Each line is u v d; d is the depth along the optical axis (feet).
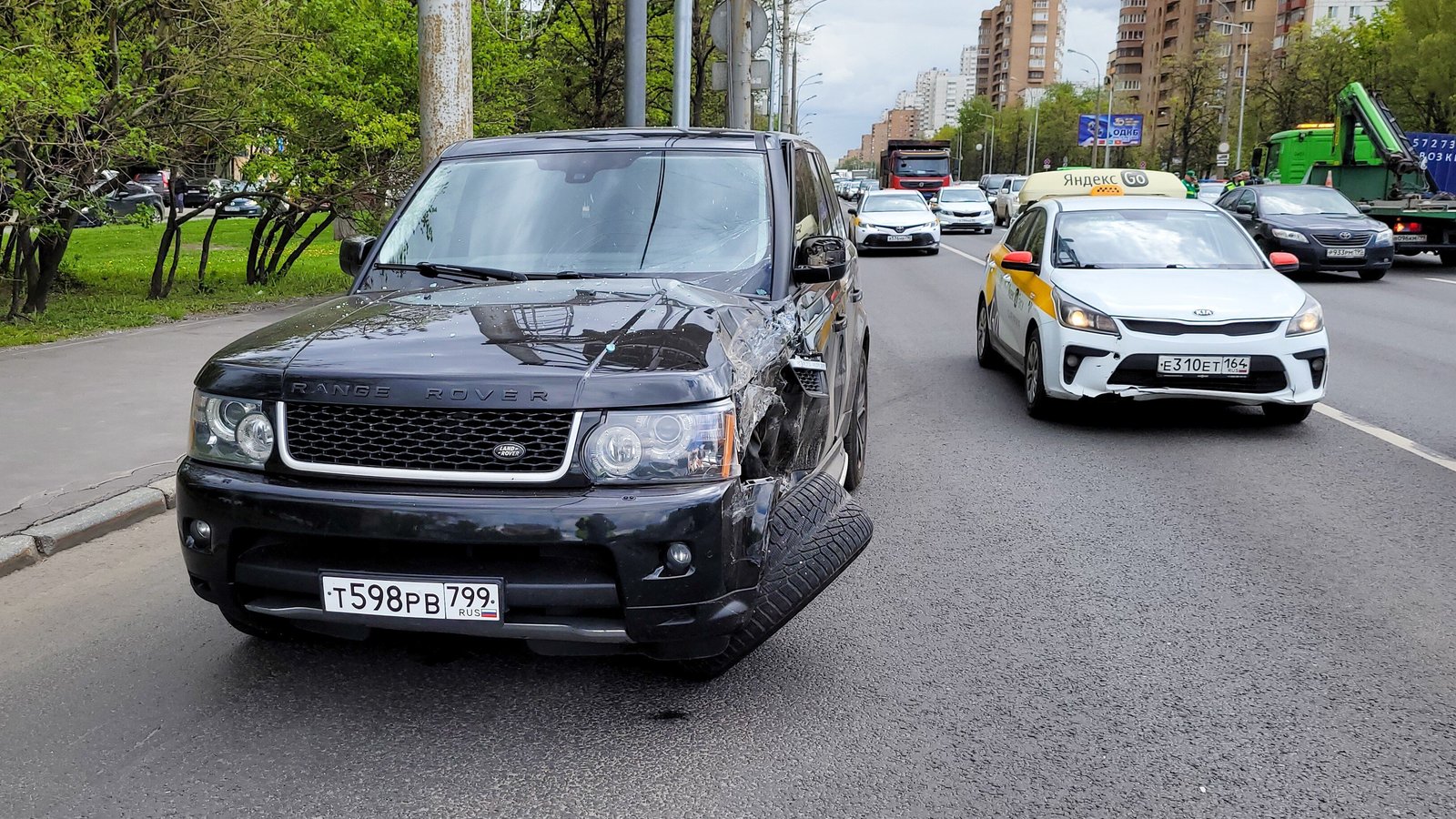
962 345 40.50
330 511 10.01
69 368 29.60
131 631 13.83
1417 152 84.17
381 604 10.18
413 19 52.85
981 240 114.32
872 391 31.42
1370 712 11.79
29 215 35.22
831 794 10.06
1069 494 20.68
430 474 10.03
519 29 72.43
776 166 15.46
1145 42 568.00
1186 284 26.27
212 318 40.63
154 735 11.07
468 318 11.72
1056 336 25.88
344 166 49.80
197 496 10.55
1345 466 22.65
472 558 10.12
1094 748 10.96
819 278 14.03
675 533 9.91
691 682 12.39
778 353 12.12
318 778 10.25
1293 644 13.62
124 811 9.67
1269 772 10.51
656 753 10.76
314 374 10.39
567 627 10.07
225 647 13.32
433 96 33.01
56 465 20.18
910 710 11.75
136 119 39.52
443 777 10.28
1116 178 73.51
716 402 10.27
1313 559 16.89
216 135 43.70
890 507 19.83
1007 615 14.58
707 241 14.43
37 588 15.37
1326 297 55.21
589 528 9.78
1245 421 27.07
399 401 10.06
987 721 11.53
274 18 42.27
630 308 11.94
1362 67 212.23
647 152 15.61
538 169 15.61
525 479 9.95
